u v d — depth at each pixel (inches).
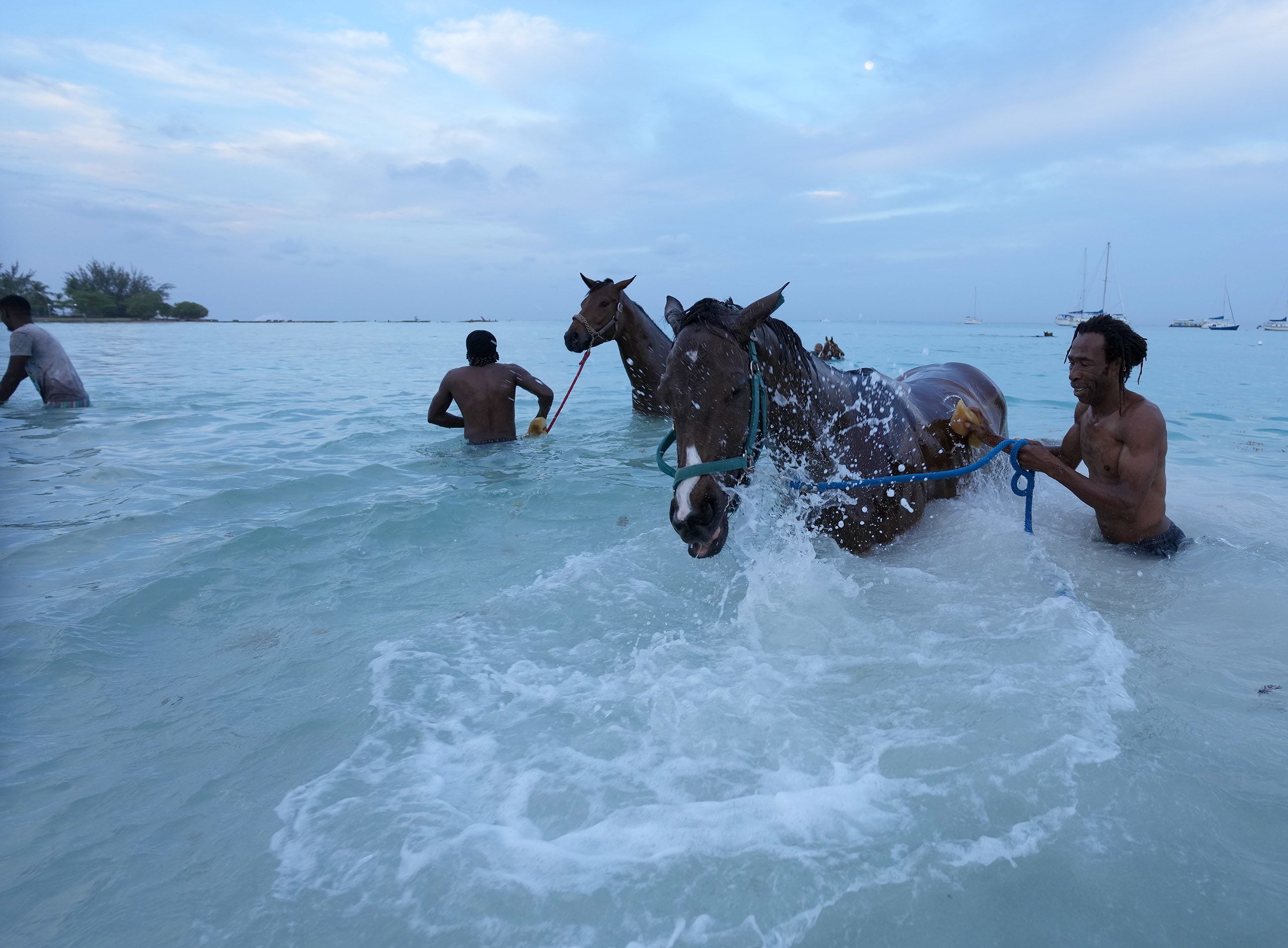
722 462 89.0
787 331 104.5
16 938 56.6
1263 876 59.4
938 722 80.2
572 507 174.1
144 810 71.6
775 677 90.1
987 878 59.8
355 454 241.8
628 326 277.3
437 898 59.6
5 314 342.0
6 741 83.3
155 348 1074.7
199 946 55.6
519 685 92.6
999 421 187.0
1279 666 92.7
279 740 82.7
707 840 64.5
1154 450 119.7
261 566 137.7
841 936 55.0
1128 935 54.3
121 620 114.6
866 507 117.3
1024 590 110.2
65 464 225.5
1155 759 73.6
